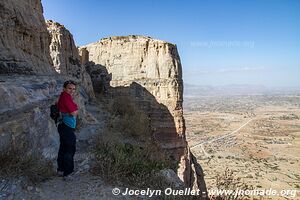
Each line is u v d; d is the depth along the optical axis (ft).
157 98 121.19
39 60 52.44
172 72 122.72
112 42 138.72
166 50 126.00
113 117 57.26
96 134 40.60
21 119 26.78
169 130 117.70
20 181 21.88
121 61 134.21
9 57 41.55
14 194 20.61
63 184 23.90
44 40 57.82
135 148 33.71
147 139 48.03
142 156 31.45
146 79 124.47
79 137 39.29
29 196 20.99
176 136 117.19
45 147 30.58
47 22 86.69
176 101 120.06
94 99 93.71
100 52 141.28
